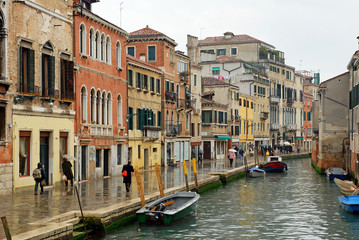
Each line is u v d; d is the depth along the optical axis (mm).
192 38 65750
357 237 19859
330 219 23625
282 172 53031
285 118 95312
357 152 34938
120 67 37000
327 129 46594
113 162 35750
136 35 48312
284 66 93812
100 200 21750
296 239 19516
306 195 32844
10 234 13641
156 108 46500
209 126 63656
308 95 108125
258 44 86438
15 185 23312
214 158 64188
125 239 18516
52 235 15008
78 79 29984
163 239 18969
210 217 23875
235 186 38562
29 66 24047
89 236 17938
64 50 27844
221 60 81062
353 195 25672
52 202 20656
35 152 24922
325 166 46875
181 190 28438
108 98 35281
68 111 28156
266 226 21875
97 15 32469
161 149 48188
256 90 81250
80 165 30172
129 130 39594
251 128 78688
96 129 32594
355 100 38625
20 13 23438
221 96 68750
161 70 48000
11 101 22781
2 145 22172
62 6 27609
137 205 21578
